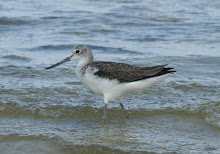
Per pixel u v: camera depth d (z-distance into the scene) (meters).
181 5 29.59
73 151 9.99
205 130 11.29
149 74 12.00
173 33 22.92
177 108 12.80
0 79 15.23
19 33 22.42
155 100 13.66
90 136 10.90
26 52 19.06
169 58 18.38
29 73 16.14
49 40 21.27
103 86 12.13
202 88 14.60
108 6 29.38
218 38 21.70
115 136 10.90
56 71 16.56
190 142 10.48
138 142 10.48
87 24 24.72
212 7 28.75
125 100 13.73
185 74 16.28
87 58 12.78
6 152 9.89
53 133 11.04
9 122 11.73
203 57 18.50
